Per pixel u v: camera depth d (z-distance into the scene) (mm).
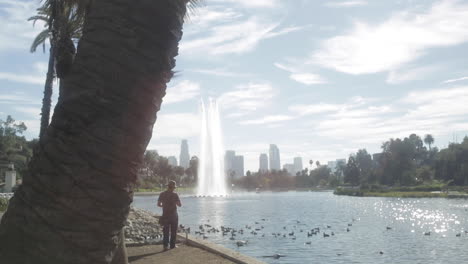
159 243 13883
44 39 24312
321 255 25906
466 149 148000
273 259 24016
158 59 3768
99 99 3545
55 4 6512
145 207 66500
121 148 3553
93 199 3424
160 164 171750
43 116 14875
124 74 3611
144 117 3705
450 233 38781
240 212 63500
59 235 3359
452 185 145750
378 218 54594
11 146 94125
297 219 51719
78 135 3488
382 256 26578
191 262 10289
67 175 3418
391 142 175500
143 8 3709
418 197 125062
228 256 10695
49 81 15008
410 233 38531
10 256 3445
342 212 65125
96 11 3791
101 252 3484
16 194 3738
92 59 3650
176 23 3904
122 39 3652
